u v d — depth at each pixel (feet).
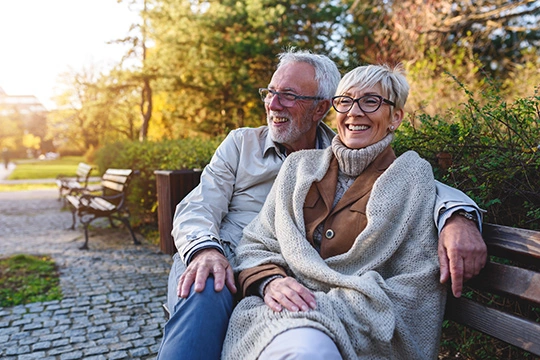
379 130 5.74
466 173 7.02
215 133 49.85
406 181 5.41
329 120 16.30
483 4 23.31
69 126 146.61
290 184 6.13
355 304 4.85
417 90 16.34
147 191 23.43
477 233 4.73
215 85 46.91
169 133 63.93
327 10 43.96
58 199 39.06
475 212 4.93
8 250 19.53
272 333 4.53
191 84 48.93
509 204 6.77
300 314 4.67
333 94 7.74
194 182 11.73
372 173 5.70
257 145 7.80
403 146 7.88
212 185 7.45
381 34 25.80
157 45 51.47
